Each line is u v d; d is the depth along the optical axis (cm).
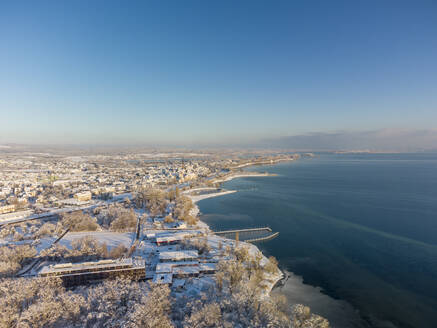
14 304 16412
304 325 15075
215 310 16462
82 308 16862
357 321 19275
